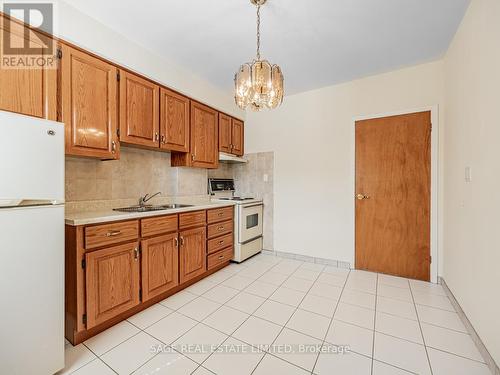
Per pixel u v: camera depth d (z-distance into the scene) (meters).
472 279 1.67
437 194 2.54
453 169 2.15
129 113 2.11
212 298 2.24
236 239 3.15
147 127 2.27
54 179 1.30
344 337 1.68
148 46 2.22
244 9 1.75
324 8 1.74
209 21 1.88
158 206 2.66
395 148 2.74
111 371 1.37
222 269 2.98
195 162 2.85
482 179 1.53
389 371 1.37
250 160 3.75
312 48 2.27
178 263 2.32
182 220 2.37
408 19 1.87
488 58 1.46
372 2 1.68
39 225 1.25
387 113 2.77
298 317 1.93
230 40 2.14
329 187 3.12
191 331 1.74
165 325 1.81
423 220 2.62
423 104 2.59
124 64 2.05
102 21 1.87
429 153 2.58
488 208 1.44
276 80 1.73
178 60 2.48
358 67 2.64
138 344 1.60
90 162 2.13
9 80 1.41
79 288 1.57
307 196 3.28
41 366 1.27
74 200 2.02
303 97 3.30
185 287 2.46
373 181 2.86
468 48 1.77
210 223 2.74
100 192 2.20
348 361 1.45
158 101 2.38
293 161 3.38
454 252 2.12
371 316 1.94
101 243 1.69
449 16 1.83
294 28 1.97
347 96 3.00
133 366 1.41
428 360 1.46
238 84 1.77
